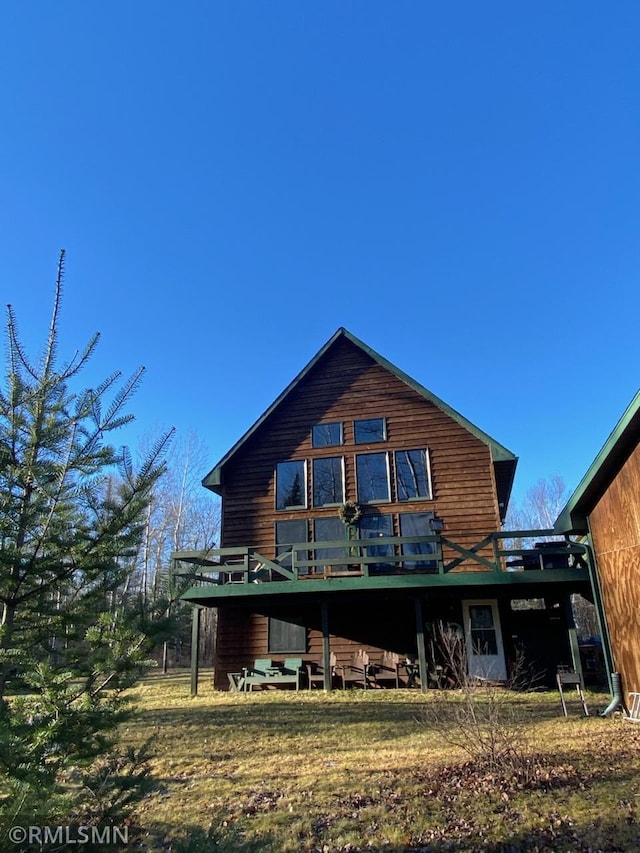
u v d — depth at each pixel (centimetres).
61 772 412
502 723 823
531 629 1554
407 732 982
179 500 3712
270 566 1469
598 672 1532
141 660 415
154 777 767
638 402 927
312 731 1016
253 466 1842
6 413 441
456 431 1731
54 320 479
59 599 443
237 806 649
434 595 1466
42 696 398
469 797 628
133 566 471
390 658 1570
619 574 1089
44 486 443
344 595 1480
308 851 531
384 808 616
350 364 1873
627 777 664
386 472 1744
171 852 469
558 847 511
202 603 1570
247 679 1531
